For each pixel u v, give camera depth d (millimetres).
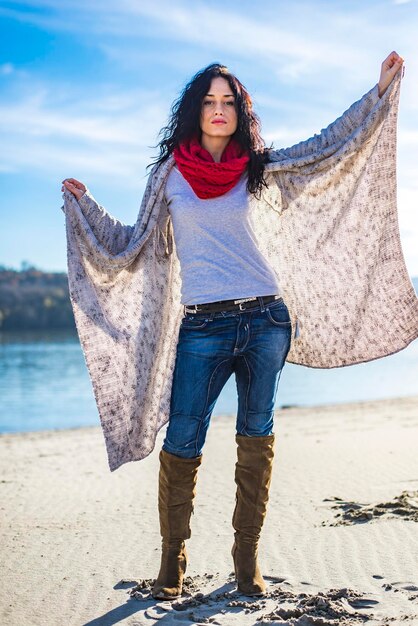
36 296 125688
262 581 3477
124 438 3643
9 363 50562
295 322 3828
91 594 3553
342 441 9438
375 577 3619
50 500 6082
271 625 3021
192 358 3340
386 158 3709
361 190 3791
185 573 3799
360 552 4043
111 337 3631
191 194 3400
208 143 3533
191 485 3461
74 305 3570
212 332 3309
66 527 4988
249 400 3438
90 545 4473
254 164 3463
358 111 3678
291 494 5852
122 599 3463
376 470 6918
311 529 4613
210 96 3463
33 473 7742
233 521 3514
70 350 68812
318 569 3787
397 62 3604
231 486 6398
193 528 4793
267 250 3834
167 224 3686
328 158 3619
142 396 3713
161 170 3529
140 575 3832
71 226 3604
